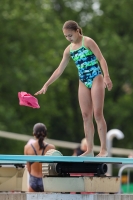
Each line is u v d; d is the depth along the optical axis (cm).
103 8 7106
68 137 7119
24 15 6056
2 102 5909
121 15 7012
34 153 2097
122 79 6856
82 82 1750
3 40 5962
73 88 7162
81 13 7450
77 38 1725
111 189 1684
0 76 5912
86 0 7450
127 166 2483
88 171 1661
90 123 1750
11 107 5878
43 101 6138
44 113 6181
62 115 6756
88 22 7194
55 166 1658
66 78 6825
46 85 1780
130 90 7062
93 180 1639
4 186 1858
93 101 1719
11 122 5697
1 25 5953
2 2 6016
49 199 1598
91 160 1564
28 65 6022
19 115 6109
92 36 6825
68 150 6412
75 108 7181
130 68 6700
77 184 1634
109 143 2716
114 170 4828
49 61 6216
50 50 6244
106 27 7056
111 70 6731
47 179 1666
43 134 2109
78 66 1744
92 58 1720
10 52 5988
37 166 2053
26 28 6066
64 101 6862
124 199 1628
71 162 1661
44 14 6525
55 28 6494
